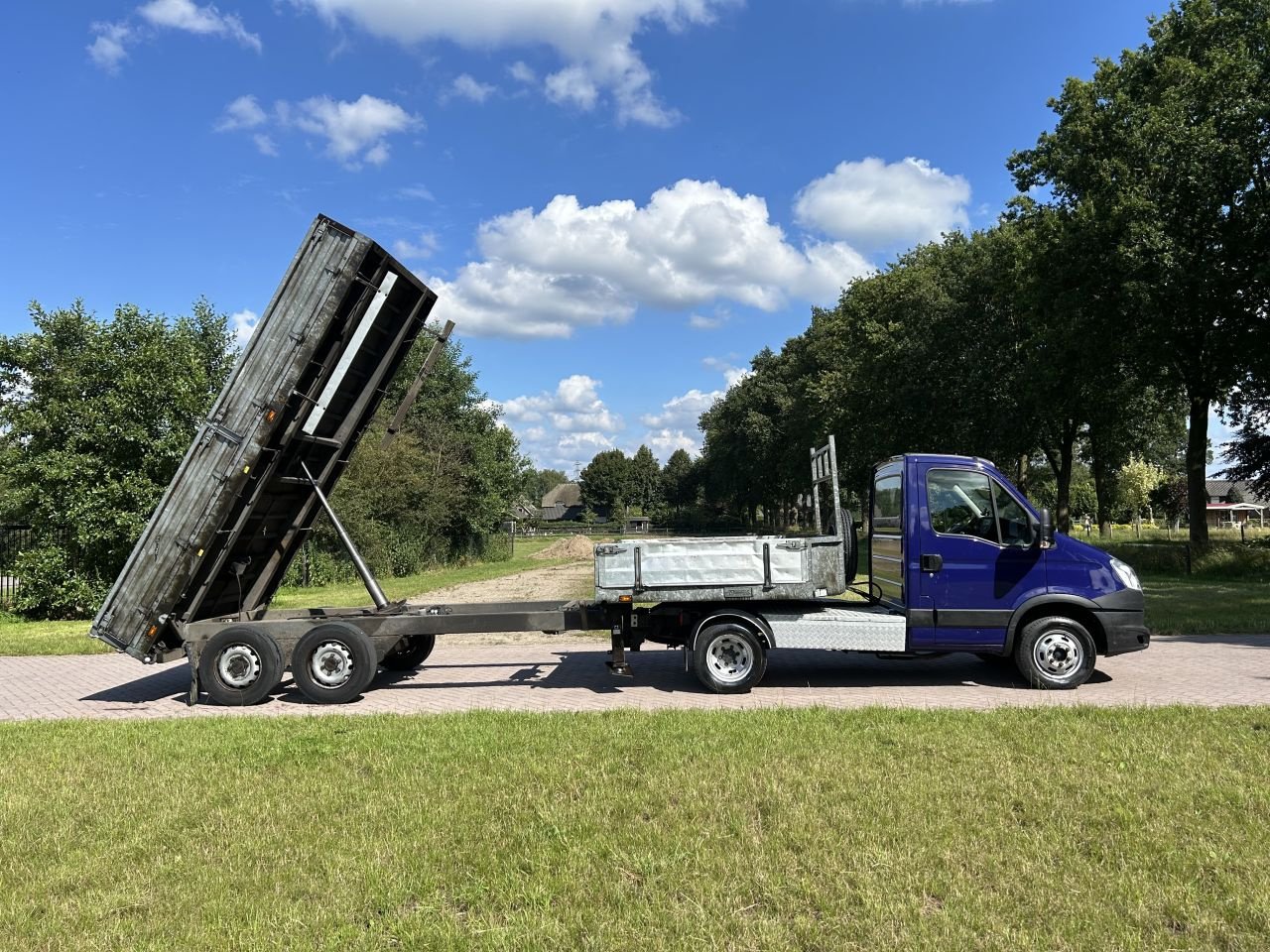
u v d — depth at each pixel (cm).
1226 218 2375
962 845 427
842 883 385
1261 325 2412
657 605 894
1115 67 2680
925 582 850
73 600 1628
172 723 743
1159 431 4084
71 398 1620
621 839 444
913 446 3644
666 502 13025
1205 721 657
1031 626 844
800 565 845
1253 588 1917
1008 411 3262
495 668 1031
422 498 3120
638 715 719
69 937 352
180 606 866
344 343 880
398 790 531
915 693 835
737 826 458
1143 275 2394
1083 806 477
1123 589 847
